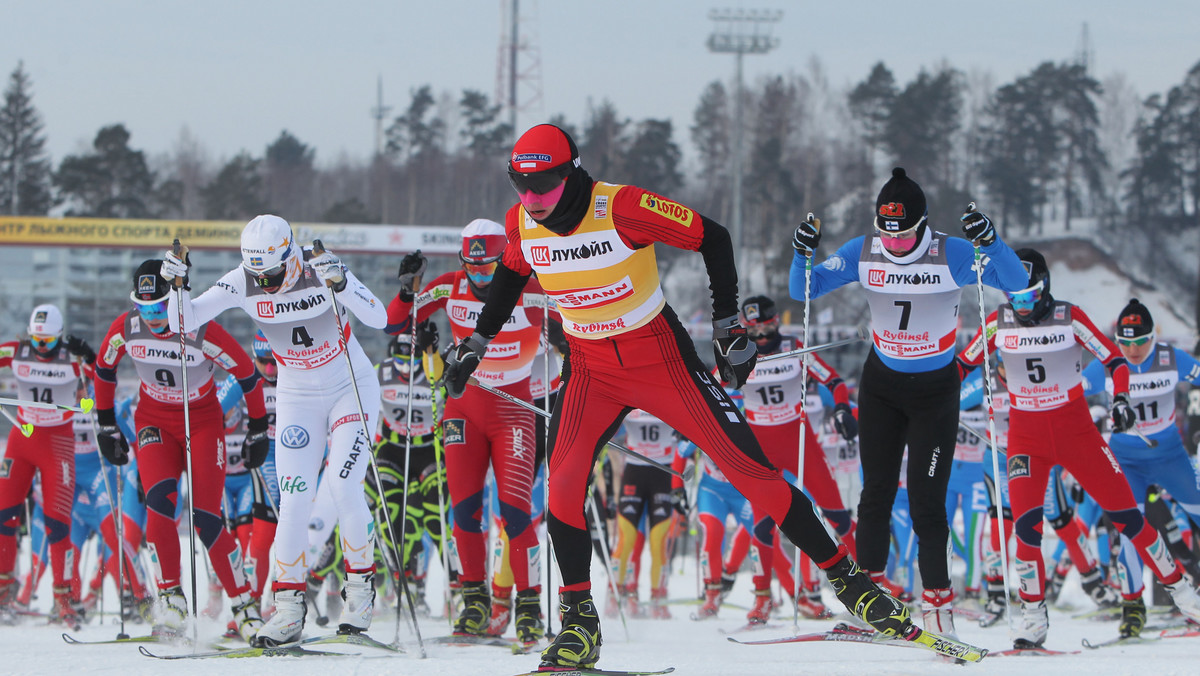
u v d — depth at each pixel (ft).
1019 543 41.96
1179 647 43.37
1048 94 456.04
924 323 35.60
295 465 38.63
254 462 43.73
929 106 438.81
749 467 26.96
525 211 27.35
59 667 30.14
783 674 27.81
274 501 54.34
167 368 42.98
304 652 35.65
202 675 27.99
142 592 57.82
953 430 36.14
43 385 57.47
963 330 238.48
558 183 25.71
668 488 63.72
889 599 27.89
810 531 27.20
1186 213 456.04
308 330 39.01
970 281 35.53
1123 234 456.04
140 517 59.16
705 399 27.09
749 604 72.28
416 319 44.06
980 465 66.44
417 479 58.08
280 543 37.63
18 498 57.36
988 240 34.09
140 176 405.80
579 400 28.07
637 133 437.17
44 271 212.84
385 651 37.40
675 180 436.76
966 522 67.00
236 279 39.50
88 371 58.75
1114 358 43.62
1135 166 459.73
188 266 39.11
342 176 513.45
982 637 48.24
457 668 29.71
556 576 59.41
